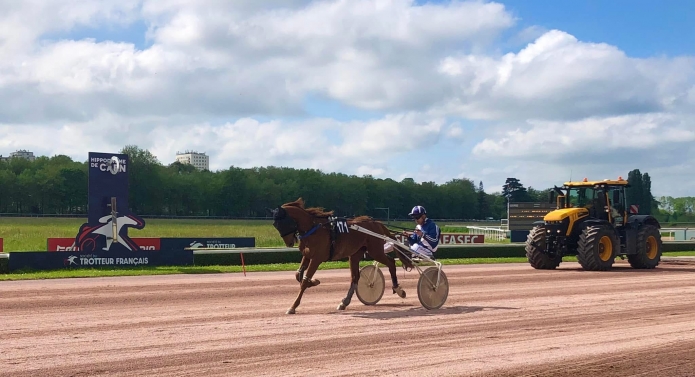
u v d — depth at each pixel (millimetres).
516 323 9117
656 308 10711
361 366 6516
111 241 20062
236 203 81125
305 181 84688
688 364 6820
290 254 22453
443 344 7613
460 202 88875
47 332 8180
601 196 19984
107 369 6305
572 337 8133
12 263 17797
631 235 19922
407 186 87250
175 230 47000
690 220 81062
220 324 8820
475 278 16156
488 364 6645
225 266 20062
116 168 20250
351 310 10305
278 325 8773
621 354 7211
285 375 6152
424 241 10734
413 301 11547
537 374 6328
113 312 9922
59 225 47750
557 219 19547
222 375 6141
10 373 6129
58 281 15305
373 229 10570
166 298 11688
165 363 6570
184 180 82062
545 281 15469
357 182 85188
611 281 15484
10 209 74125
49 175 75188
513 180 79938
